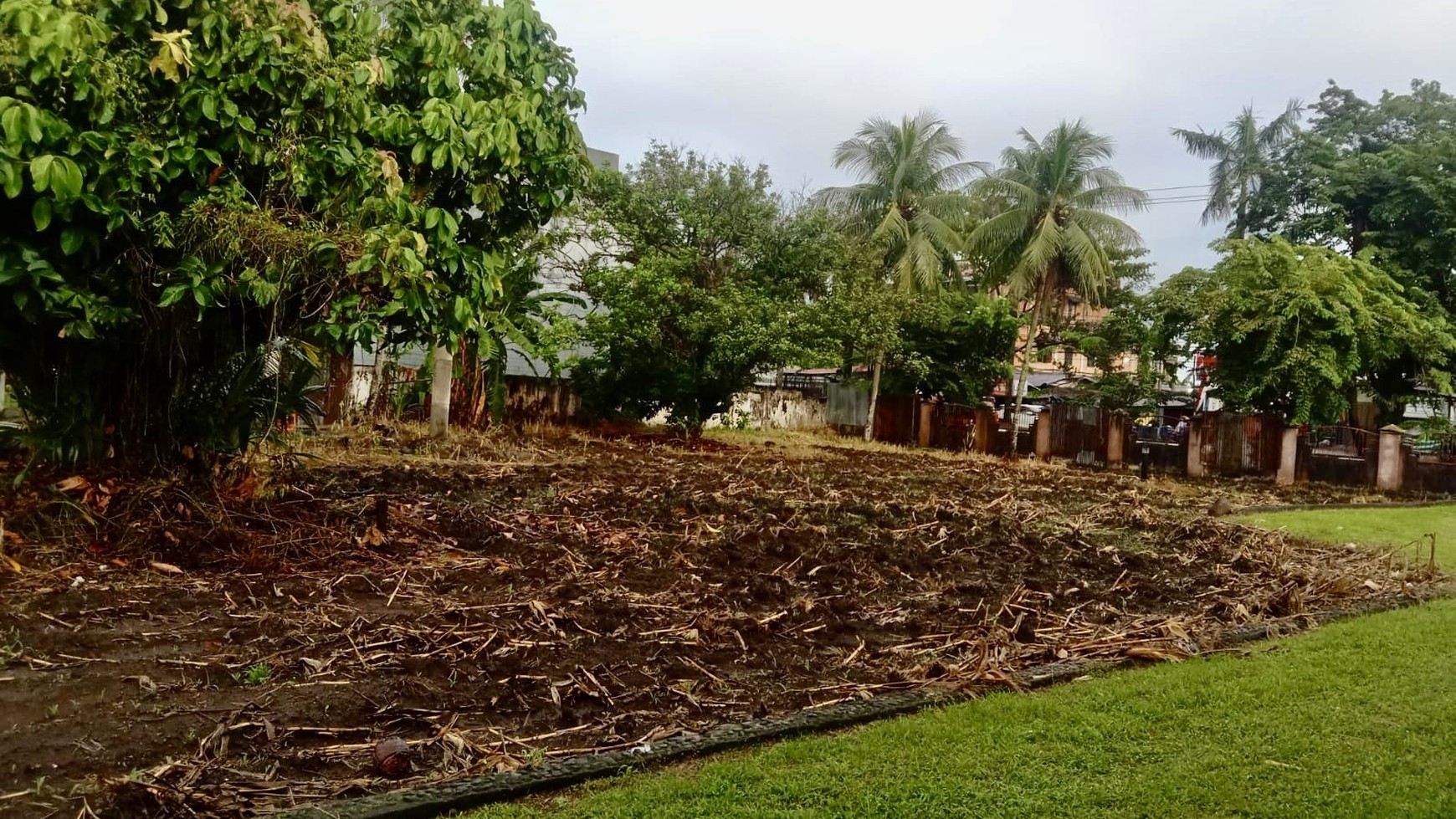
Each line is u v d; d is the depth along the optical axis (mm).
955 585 6648
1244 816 3258
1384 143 23266
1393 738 4004
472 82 6867
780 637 5180
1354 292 16922
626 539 7340
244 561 5660
